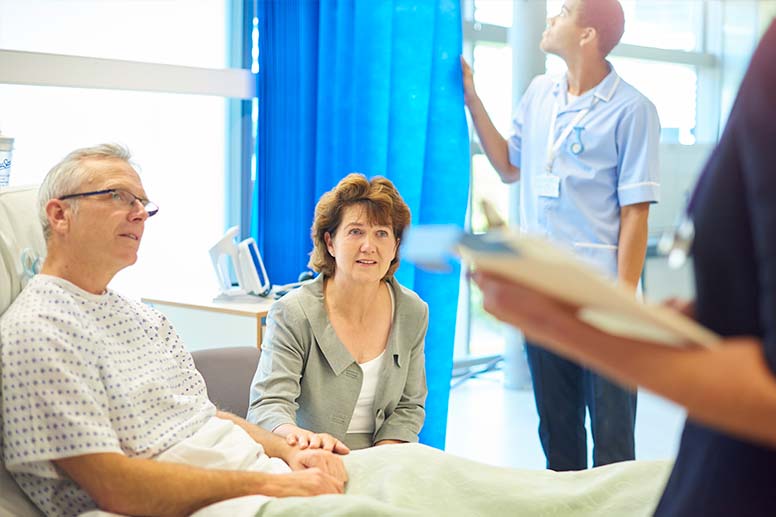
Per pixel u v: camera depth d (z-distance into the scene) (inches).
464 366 193.8
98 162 69.6
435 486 67.5
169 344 76.4
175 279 146.1
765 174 28.5
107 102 137.3
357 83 135.6
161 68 134.3
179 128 144.4
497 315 30.4
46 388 60.6
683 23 187.3
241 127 147.6
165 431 69.3
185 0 142.6
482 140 133.3
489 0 179.8
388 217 87.6
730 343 27.9
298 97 140.4
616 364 28.5
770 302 27.4
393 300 91.4
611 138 114.6
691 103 187.9
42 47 129.3
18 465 61.8
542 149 121.3
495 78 181.3
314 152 141.5
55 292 65.9
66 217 68.2
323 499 60.9
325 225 88.9
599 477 67.6
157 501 61.8
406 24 133.3
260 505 61.5
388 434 89.8
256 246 132.8
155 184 143.0
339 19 135.9
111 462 60.8
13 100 128.6
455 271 135.5
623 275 114.7
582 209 117.2
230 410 93.0
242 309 121.7
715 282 32.1
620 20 114.6
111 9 135.3
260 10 139.8
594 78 117.0
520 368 187.6
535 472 70.2
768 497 30.7
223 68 141.6
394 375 90.0
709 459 32.3
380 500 67.1
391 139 135.5
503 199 184.2
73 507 64.3
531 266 26.7
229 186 149.9
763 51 30.3
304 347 88.0
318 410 88.5
